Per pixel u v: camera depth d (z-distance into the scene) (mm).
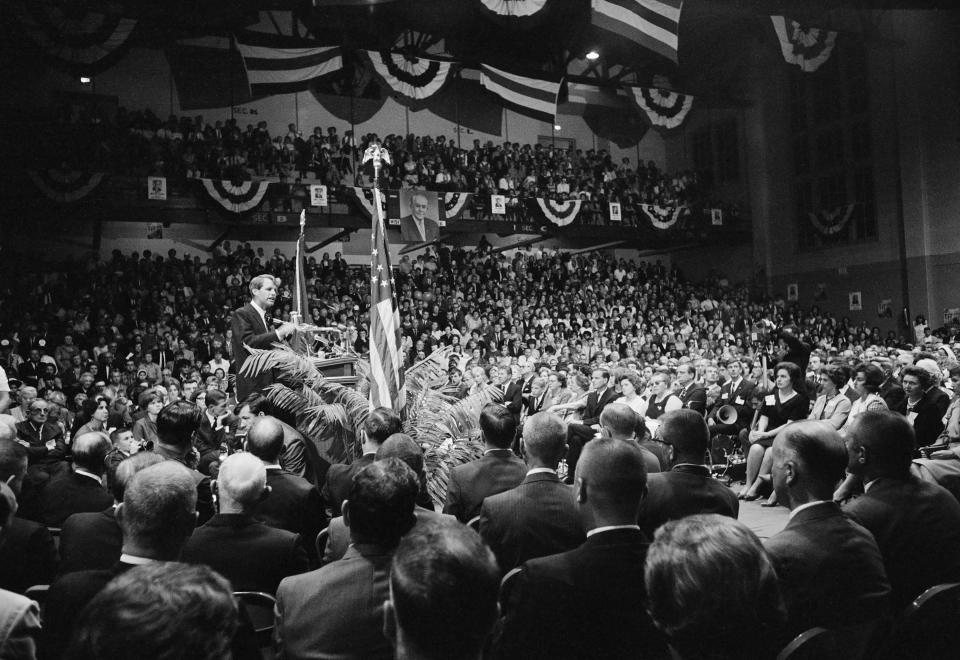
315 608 2365
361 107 26469
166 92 23750
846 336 25766
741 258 30734
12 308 17656
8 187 18078
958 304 24828
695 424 3695
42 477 4891
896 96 26297
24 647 1826
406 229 22203
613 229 26422
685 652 1396
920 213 25641
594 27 21844
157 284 19656
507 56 23891
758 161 30125
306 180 22922
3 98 21562
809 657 2215
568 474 7320
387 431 4359
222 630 1115
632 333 22875
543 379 11898
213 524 3111
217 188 20156
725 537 1405
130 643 1037
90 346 16969
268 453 4113
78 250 22172
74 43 15812
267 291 6312
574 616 2299
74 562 3336
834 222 27906
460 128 28375
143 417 9000
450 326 20438
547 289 24844
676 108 24422
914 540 2953
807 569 2541
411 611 1322
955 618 2488
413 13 20750
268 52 18531
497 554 3342
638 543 2408
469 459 6137
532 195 25078
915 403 7109
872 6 19828
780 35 21984
